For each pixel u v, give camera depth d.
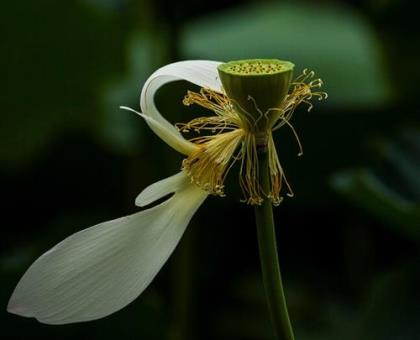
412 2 1.36
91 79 1.48
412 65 1.42
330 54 1.45
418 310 1.08
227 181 1.27
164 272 1.40
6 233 1.47
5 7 1.38
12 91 1.46
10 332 1.03
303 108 1.32
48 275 0.68
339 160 1.36
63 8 1.40
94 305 0.69
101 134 1.45
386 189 1.14
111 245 0.69
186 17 1.48
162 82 0.71
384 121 1.36
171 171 1.35
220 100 0.70
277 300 0.68
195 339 1.44
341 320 1.38
